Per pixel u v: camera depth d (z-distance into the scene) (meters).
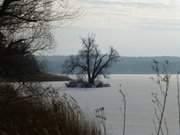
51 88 14.38
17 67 17.86
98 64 90.12
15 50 18.16
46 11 17.53
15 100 13.43
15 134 11.23
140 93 49.84
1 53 17.75
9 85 14.88
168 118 22.98
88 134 11.25
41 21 17.56
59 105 12.07
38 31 18.39
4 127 11.48
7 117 12.30
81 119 11.61
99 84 91.06
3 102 13.20
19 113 12.54
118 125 21.69
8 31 17.88
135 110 30.59
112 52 87.44
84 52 89.19
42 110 12.47
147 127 21.48
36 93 14.19
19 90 14.72
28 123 11.69
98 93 65.00
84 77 88.75
